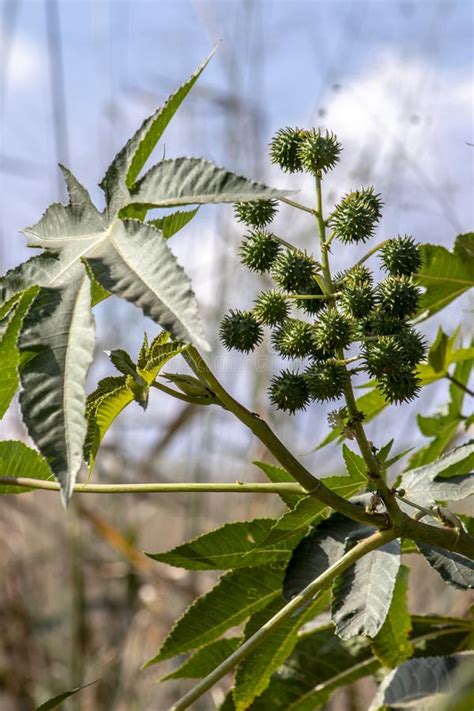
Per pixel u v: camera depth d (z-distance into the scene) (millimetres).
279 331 893
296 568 898
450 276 1065
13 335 844
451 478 909
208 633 965
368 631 854
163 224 881
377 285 886
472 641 1012
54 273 817
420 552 874
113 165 832
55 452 739
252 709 1044
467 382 1097
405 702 901
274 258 906
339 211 893
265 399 1948
